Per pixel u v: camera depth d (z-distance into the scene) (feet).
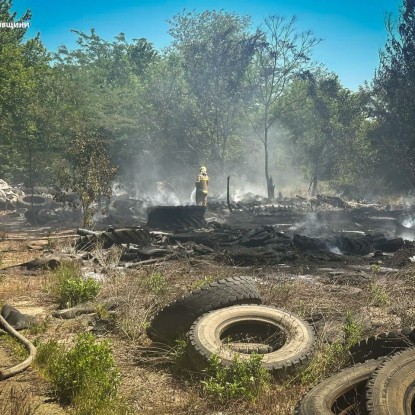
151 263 46.37
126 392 20.98
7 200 109.09
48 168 123.95
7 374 21.76
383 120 147.33
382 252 54.65
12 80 134.31
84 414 18.60
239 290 24.68
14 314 29.27
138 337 26.96
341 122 164.86
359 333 24.84
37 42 178.40
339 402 17.78
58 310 31.99
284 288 33.65
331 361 21.66
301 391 20.12
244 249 51.37
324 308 30.40
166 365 23.65
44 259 44.70
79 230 54.80
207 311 24.21
